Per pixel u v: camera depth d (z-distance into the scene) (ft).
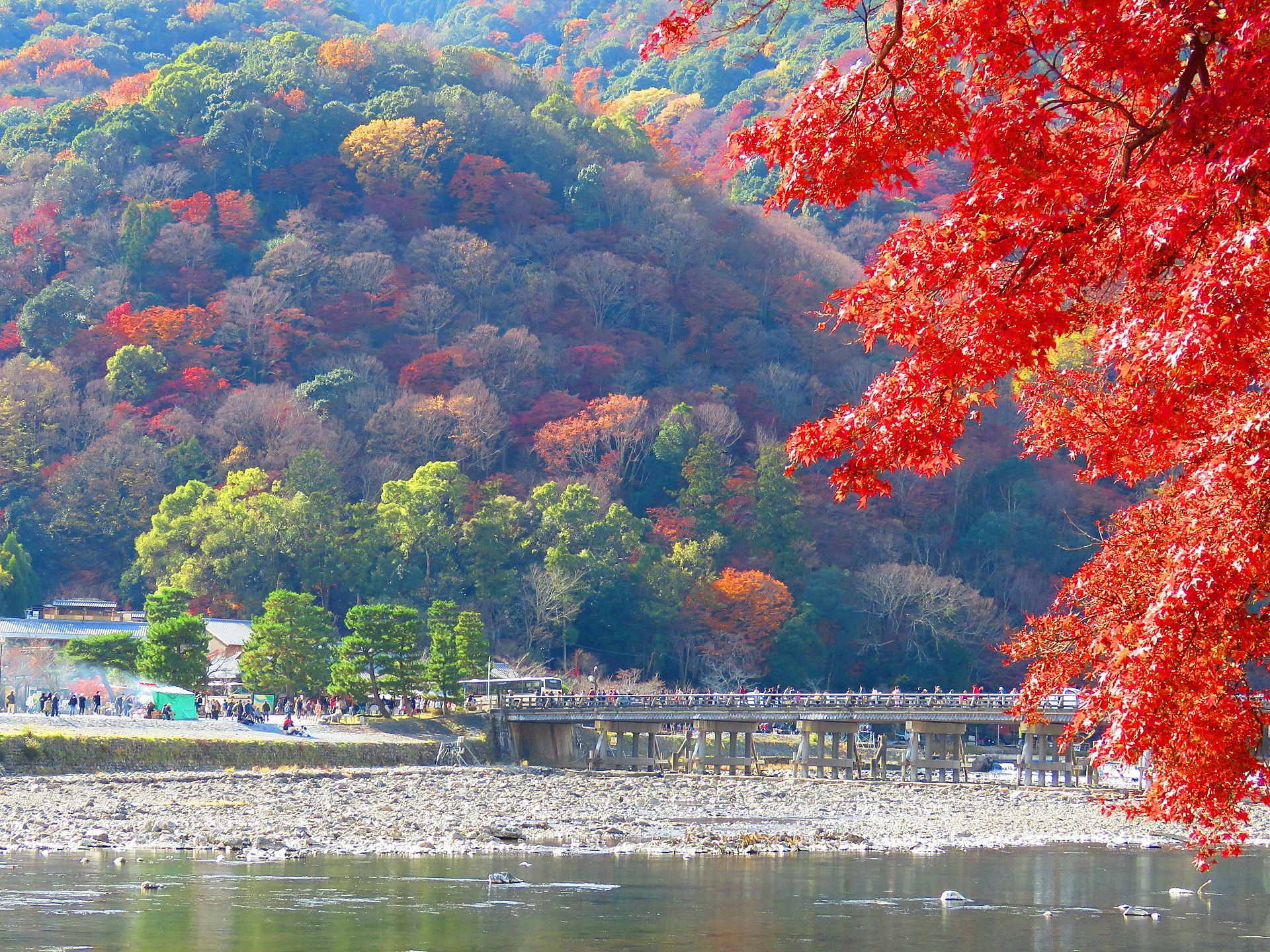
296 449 545.03
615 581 497.46
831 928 120.88
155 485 535.60
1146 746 45.65
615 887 144.46
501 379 628.28
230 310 638.12
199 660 342.03
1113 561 57.93
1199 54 43.86
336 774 282.36
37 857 157.58
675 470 594.65
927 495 593.01
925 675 511.81
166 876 143.95
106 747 263.29
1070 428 53.57
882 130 46.55
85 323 631.97
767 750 430.20
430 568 497.05
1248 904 139.23
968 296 45.09
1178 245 43.19
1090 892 146.82
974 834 211.82
